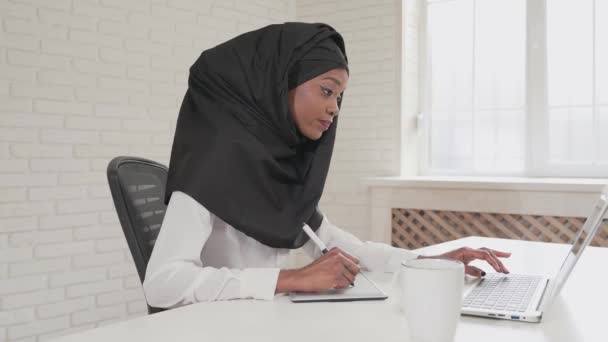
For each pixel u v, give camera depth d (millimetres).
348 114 3998
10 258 2771
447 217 3574
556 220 3084
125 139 3213
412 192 3510
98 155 3094
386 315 988
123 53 3203
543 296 1074
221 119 1344
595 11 3439
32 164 2846
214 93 1383
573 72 3512
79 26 3016
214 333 889
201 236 1224
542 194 3070
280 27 1413
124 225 1319
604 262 1536
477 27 3814
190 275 1129
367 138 3934
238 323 943
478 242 1862
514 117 3703
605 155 3428
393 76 3838
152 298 1146
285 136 1404
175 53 3451
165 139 3402
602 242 3039
